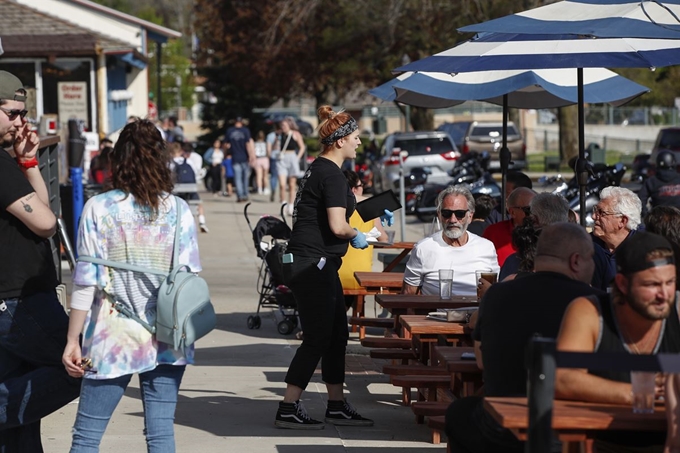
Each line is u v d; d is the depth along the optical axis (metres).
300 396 9.29
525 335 5.52
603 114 70.31
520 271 6.67
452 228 9.55
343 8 49.31
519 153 43.09
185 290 5.76
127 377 5.93
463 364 6.72
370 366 11.35
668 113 69.19
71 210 18.11
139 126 5.91
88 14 45.50
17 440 6.79
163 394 5.98
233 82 60.19
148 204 5.84
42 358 6.43
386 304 8.87
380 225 13.23
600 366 4.29
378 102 69.44
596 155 42.56
